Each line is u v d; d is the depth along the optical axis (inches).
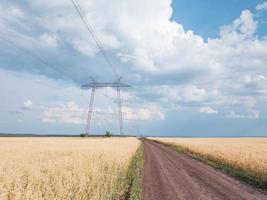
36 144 1886.1
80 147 1520.7
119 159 929.5
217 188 709.3
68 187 439.2
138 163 1185.4
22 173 494.0
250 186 749.3
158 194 629.9
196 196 614.2
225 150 1699.1
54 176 501.0
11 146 1567.4
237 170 1051.9
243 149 1798.7
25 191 379.6
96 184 542.6
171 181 804.0
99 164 738.2
